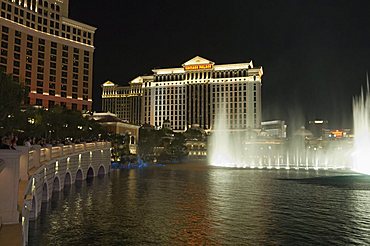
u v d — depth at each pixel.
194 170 117.19
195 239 32.75
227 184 74.25
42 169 37.66
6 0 138.75
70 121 85.75
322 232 35.22
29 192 27.89
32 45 148.38
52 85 155.50
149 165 137.50
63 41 160.00
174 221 39.34
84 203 48.62
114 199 52.66
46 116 77.44
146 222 38.75
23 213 21.73
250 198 55.31
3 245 15.73
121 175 91.00
